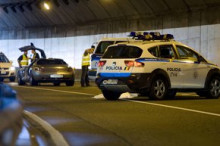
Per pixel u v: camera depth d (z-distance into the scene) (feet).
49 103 48.16
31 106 45.14
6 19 168.35
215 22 104.53
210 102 48.42
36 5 151.33
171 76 50.83
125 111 40.11
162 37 54.24
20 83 92.07
